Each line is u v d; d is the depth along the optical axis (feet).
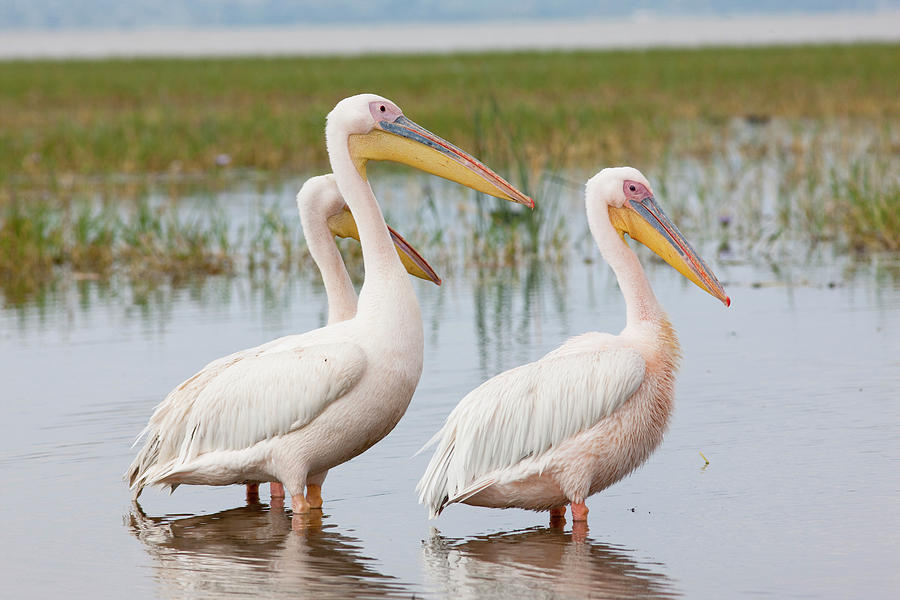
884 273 56.18
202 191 91.61
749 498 27.99
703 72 199.62
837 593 22.33
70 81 218.18
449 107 143.13
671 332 29.58
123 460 32.42
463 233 70.23
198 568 24.94
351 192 30.83
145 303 55.06
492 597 22.94
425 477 28.35
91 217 77.25
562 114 122.42
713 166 96.22
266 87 196.75
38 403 37.68
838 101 142.61
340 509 29.17
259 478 29.84
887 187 69.92
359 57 306.14
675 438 32.73
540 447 27.91
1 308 54.70
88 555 25.82
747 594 22.49
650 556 24.94
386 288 29.81
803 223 69.51
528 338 45.06
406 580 24.00
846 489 28.17
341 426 29.01
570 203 81.35
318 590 23.48
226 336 46.78
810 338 43.47
